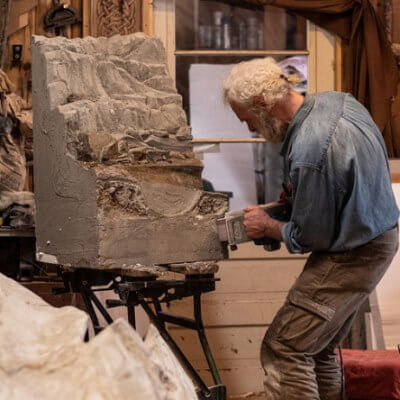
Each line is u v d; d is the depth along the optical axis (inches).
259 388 199.5
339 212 118.9
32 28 201.5
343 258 121.2
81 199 123.3
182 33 202.7
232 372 198.7
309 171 116.2
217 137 206.5
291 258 202.1
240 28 204.2
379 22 200.7
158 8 201.6
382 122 197.3
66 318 42.9
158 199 124.6
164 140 131.0
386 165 122.6
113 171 120.6
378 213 119.4
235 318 199.5
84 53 134.1
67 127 125.3
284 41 205.3
